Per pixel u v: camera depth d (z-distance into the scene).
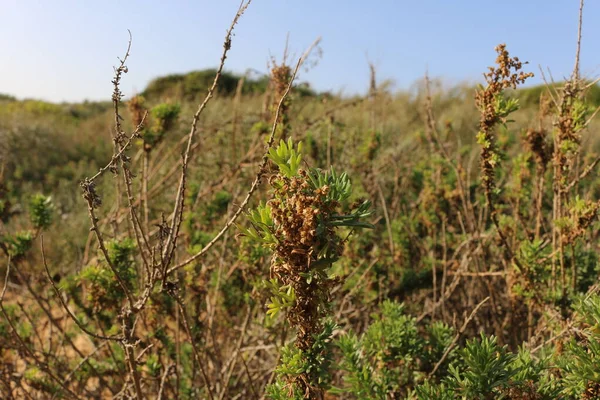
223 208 3.39
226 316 2.93
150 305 2.17
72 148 10.10
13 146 8.98
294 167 1.06
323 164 4.04
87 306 2.81
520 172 2.77
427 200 3.58
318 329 1.16
